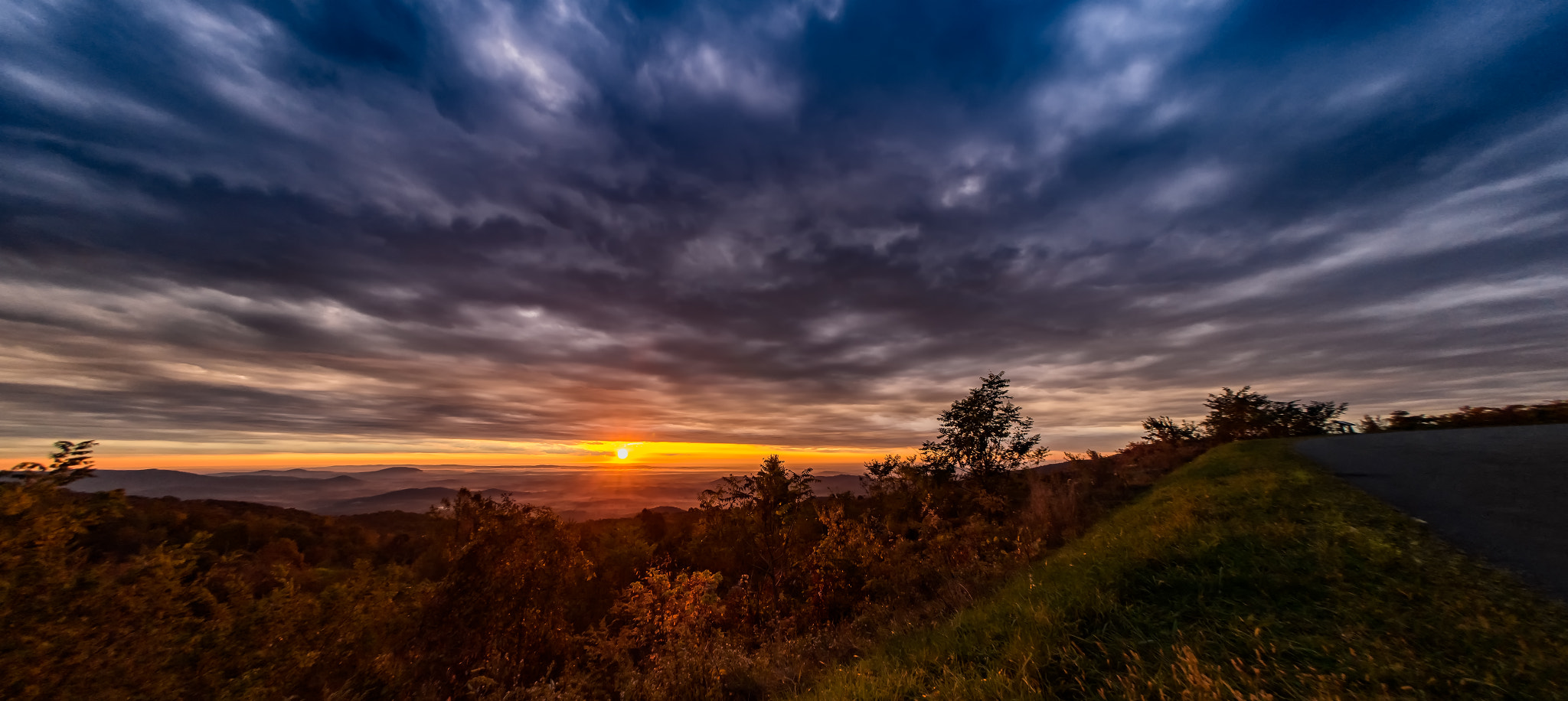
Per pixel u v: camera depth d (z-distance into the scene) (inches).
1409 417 647.1
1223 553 190.7
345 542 1432.1
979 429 572.7
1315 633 131.8
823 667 230.2
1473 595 132.6
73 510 202.2
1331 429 687.7
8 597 183.6
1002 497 536.7
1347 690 108.0
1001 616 189.8
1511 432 427.5
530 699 371.6
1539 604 123.7
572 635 539.2
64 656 195.6
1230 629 141.2
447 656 451.8
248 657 265.1
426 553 754.8
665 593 482.9
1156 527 244.2
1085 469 662.5
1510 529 172.7
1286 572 165.5
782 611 465.4
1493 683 100.8
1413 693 104.3
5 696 179.9
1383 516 203.6
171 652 227.3
